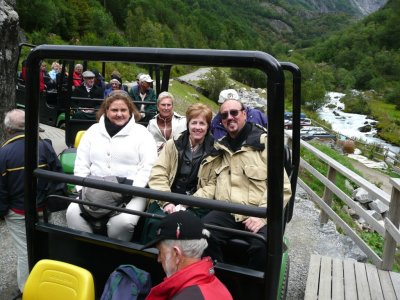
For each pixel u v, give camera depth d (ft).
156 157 10.52
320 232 18.85
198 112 9.58
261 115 13.91
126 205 9.11
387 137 173.37
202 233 6.10
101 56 6.74
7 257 14.17
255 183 8.48
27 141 7.55
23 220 11.43
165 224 6.10
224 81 132.67
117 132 10.46
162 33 254.06
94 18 209.05
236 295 7.30
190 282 5.74
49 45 7.04
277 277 6.78
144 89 21.45
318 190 27.68
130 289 6.91
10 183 11.10
